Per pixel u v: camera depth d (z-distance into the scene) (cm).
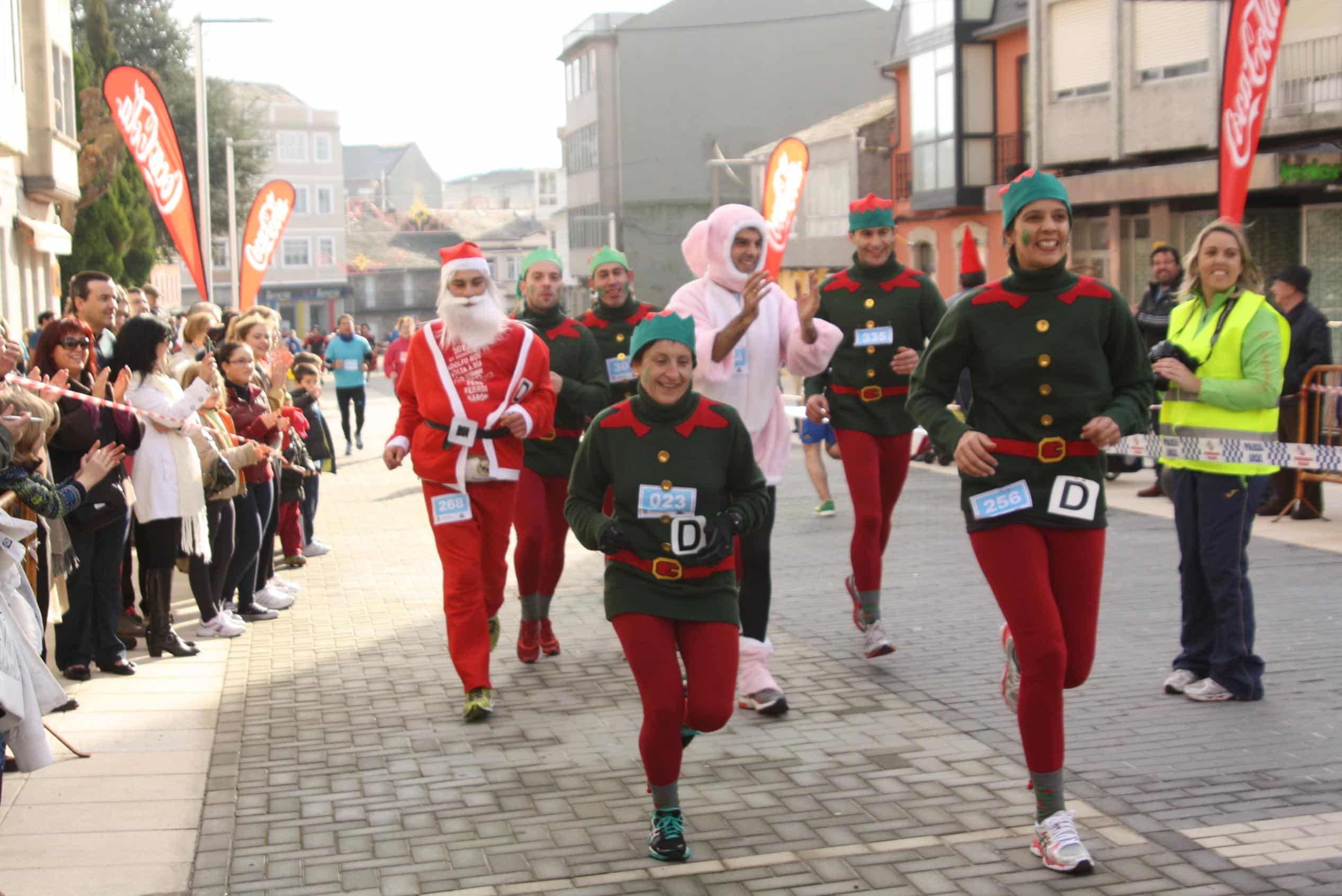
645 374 477
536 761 570
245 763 571
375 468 1825
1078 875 436
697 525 467
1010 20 3067
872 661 712
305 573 1023
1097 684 657
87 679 704
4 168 2117
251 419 837
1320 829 470
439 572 1019
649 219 6353
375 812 514
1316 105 2070
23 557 498
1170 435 635
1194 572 634
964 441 455
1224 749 557
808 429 1217
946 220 3369
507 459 653
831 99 6375
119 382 696
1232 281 621
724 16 6281
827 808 505
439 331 652
